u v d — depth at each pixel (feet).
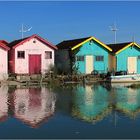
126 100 102.22
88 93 119.55
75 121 72.64
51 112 82.53
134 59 184.75
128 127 66.90
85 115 78.89
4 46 154.61
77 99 104.32
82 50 173.17
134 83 159.53
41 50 166.40
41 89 132.16
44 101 99.96
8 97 108.17
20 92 121.70
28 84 149.38
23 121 72.49
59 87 140.46
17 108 88.07
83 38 179.11
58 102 98.22
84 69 173.58
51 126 68.03
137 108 87.92
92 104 94.63
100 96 111.14
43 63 166.71
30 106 91.09
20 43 162.30
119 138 59.57
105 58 177.88
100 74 171.42
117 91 126.00
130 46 183.32
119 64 181.37
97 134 61.98
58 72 173.06
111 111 83.92
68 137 60.18
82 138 59.57
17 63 162.50
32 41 164.66
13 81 150.92
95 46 175.52
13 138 59.62
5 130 64.95
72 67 171.22
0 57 154.71
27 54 164.14
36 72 165.17
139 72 185.88
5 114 80.18
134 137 60.03
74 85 149.48
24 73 163.12
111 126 67.82
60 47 183.01
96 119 74.38
